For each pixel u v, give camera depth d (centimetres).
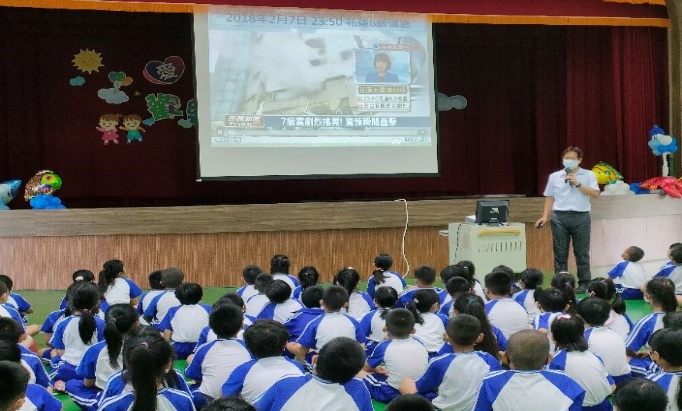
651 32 800
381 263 461
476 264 554
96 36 761
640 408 174
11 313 365
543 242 700
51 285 603
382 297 350
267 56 675
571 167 558
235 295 341
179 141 788
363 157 700
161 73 780
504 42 844
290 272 642
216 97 662
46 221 599
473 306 285
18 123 739
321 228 646
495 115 856
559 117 849
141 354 206
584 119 820
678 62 789
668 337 222
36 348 369
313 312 346
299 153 684
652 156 806
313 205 644
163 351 216
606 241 721
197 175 657
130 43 771
